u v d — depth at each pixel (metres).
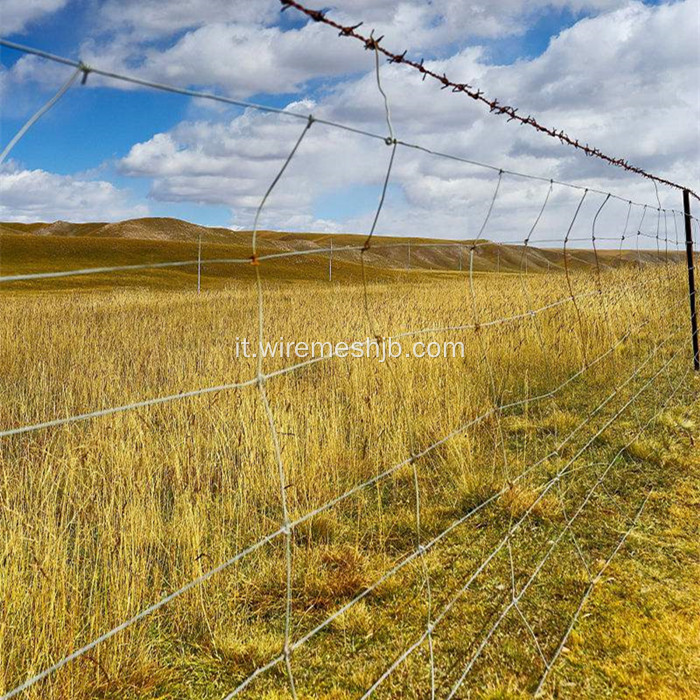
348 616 2.80
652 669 2.38
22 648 2.42
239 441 4.23
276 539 3.57
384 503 4.10
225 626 2.77
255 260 1.71
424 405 5.17
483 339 6.84
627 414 5.59
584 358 6.86
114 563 2.74
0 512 3.17
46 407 5.69
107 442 4.07
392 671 2.47
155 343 8.48
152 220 128.00
